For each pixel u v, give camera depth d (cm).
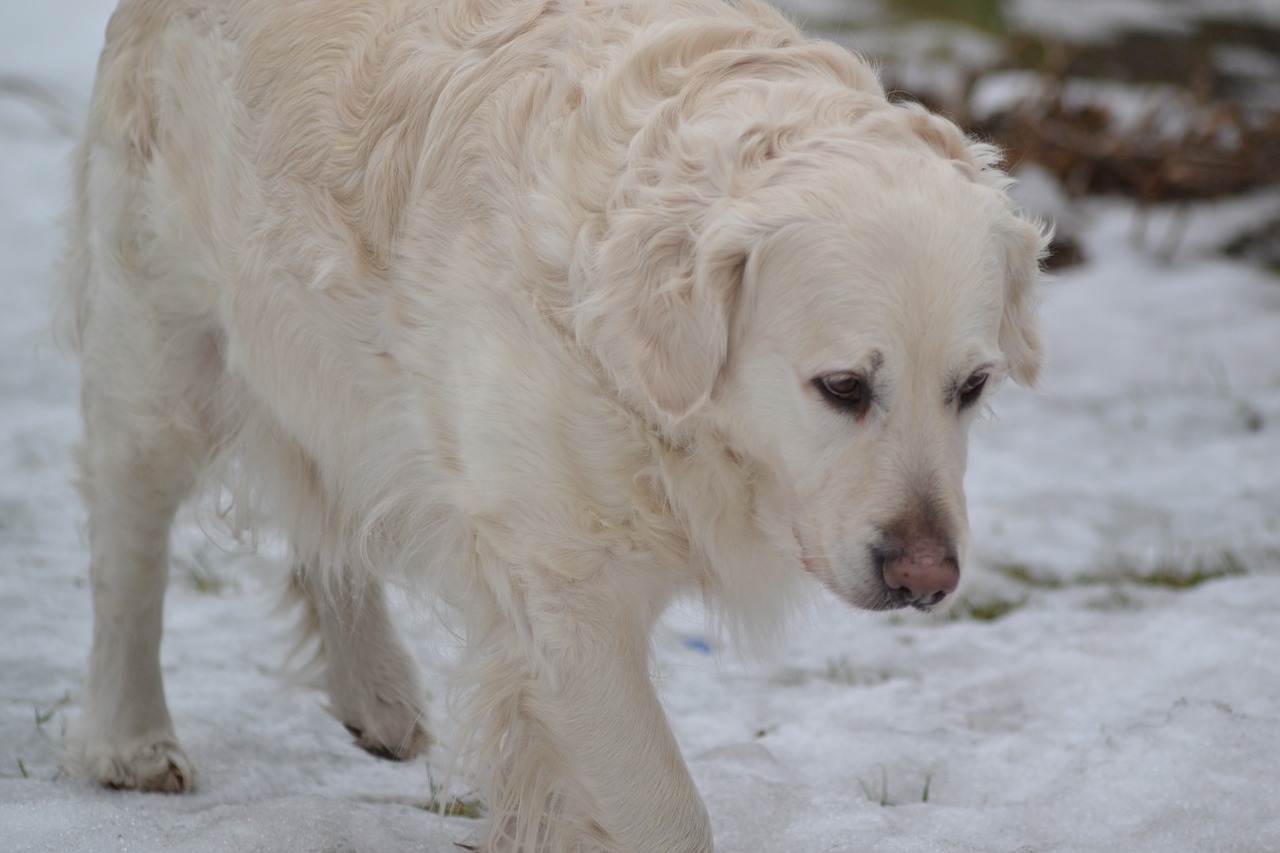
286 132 525
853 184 435
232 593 807
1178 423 1135
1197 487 1016
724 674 740
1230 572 864
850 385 430
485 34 504
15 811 529
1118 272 1448
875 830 546
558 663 468
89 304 610
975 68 1777
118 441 594
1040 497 998
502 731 491
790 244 433
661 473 457
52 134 1586
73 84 1706
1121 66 1977
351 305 509
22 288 1234
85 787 577
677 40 484
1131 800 567
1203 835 535
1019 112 1603
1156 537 932
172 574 823
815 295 430
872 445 430
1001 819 562
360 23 527
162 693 595
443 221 482
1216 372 1231
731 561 486
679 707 702
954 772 620
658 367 430
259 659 723
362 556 554
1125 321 1345
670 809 473
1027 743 641
